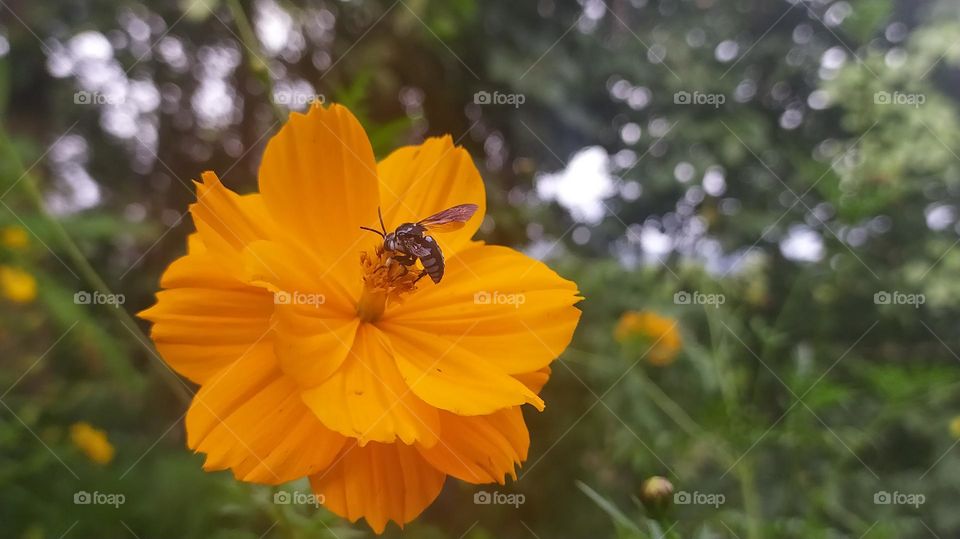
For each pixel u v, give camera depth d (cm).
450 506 24
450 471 11
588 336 27
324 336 11
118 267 27
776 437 19
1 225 20
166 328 10
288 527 12
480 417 11
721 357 21
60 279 25
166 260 28
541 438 27
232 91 29
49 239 21
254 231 11
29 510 18
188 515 16
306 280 11
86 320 21
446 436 11
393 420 10
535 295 12
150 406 22
